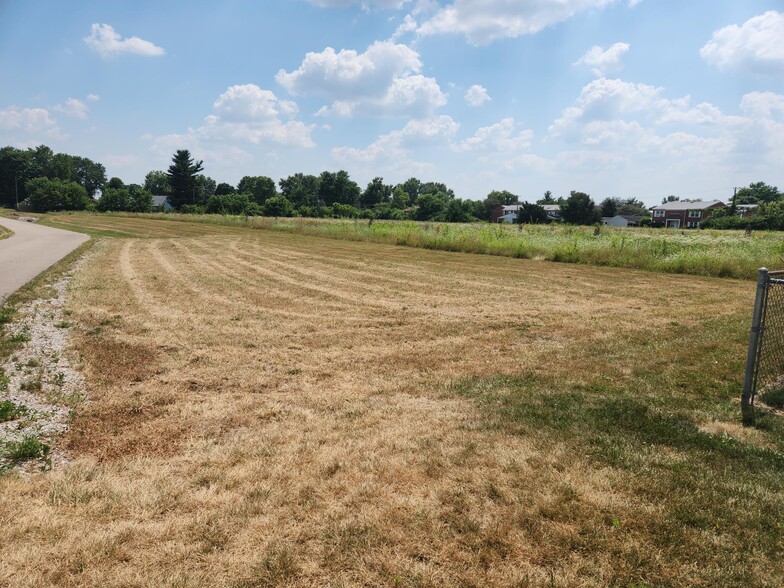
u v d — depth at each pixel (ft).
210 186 456.86
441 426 15.05
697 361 22.13
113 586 8.25
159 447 13.51
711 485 11.68
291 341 25.54
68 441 13.67
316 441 13.94
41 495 10.83
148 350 22.82
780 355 20.58
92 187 452.76
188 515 10.27
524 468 12.31
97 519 10.05
